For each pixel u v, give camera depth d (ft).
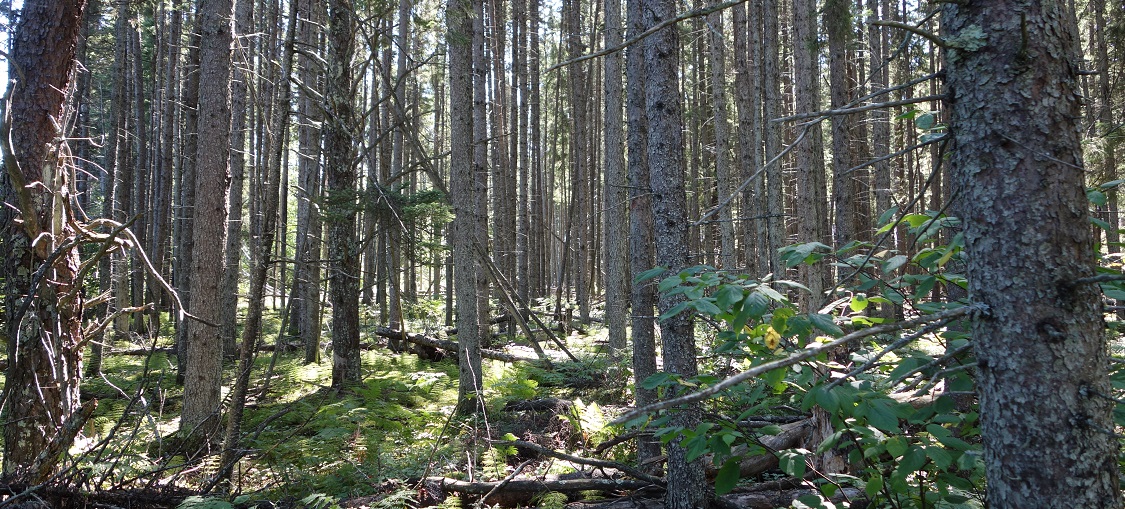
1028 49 5.97
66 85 16.94
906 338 6.52
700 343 25.91
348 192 31.19
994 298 6.13
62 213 16.31
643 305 17.87
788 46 62.69
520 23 63.98
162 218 48.55
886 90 6.51
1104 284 7.91
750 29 51.67
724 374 14.17
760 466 16.30
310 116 46.44
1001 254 6.07
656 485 16.44
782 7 63.67
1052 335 5.80
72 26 16.85
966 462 7.32
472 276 27.89
